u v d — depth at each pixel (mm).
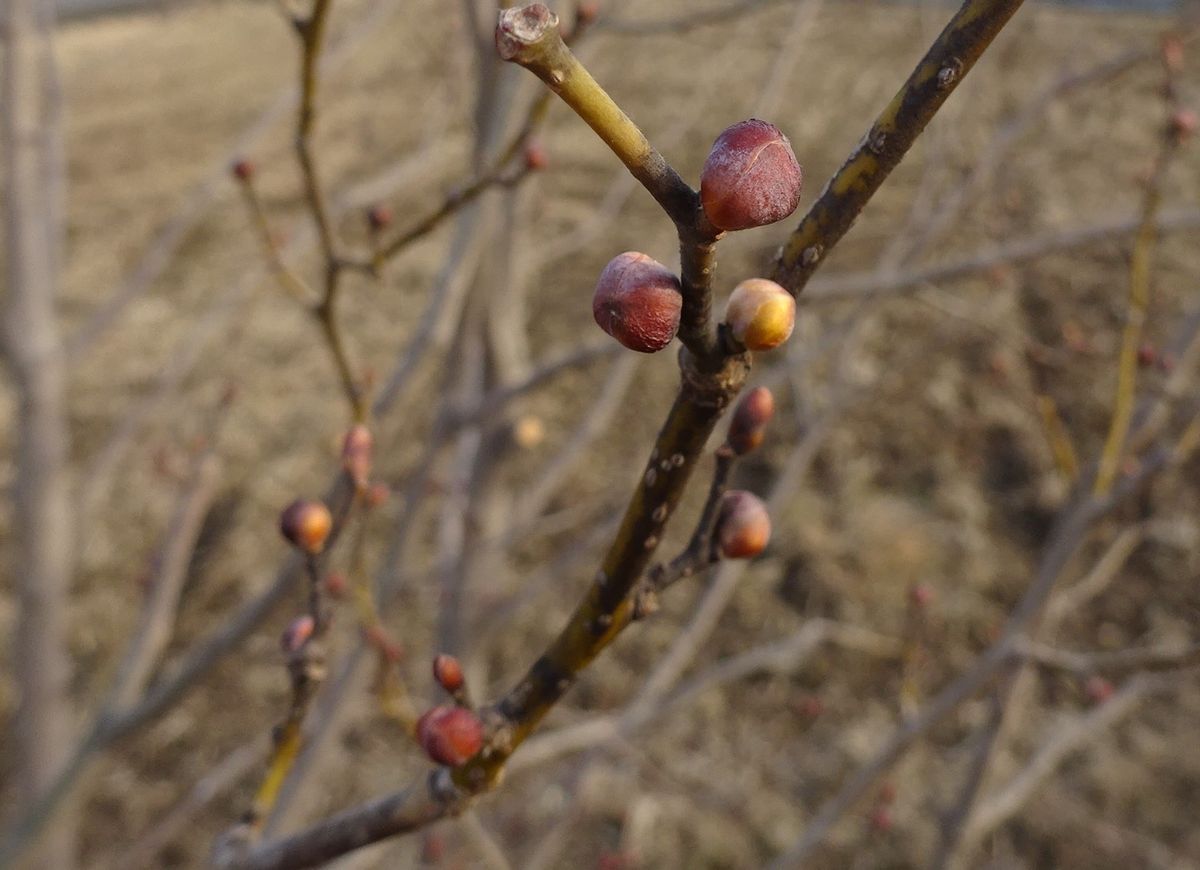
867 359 7887
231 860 1066
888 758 2688
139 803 5477
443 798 941
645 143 548
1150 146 9664
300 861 1020
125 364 8523
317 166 1346
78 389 8234
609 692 5887
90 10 3066
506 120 2332
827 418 3277
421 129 10148
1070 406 7477
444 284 2424
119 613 6430
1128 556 6395
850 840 5152
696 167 9266
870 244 8266
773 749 5609
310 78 1301
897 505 6953
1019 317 8125
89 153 12375
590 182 10062
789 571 6617
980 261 2420
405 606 5852
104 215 10922
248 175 1550
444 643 3053
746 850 5141
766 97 2875
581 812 4645
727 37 5953
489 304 2764
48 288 2646
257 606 2262
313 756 2717
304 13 1288
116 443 2941
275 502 7234
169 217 10656
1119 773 5406
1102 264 8586
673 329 593
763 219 550
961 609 6297
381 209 1422
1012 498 7016
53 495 2678
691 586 6605
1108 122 9969
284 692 6027
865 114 10461
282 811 2697
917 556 6617
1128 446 2283
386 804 972
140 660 2480
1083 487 2297
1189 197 9125
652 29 2617
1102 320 8047
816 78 11258
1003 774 5367
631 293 584
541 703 904
